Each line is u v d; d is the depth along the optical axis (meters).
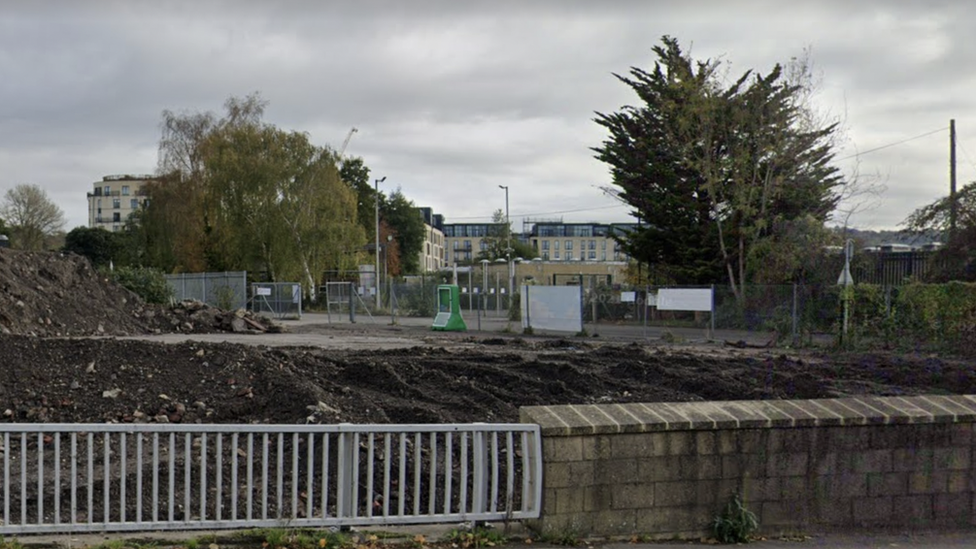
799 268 29.39
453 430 5.76
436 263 141.50
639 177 35.22
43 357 9.84
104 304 23.55
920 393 12.50
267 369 9.92
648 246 35.81
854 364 15.27
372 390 10.49
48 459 7.64
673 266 35.66
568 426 5.79
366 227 81.38
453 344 20.50
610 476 5.88
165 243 58.16
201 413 9.01
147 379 9.70
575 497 5.82
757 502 6.18
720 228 32.56
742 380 12.55
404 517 5.68
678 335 25.62
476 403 10.16
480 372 11.75
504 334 27.39
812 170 32.56
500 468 7.76
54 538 5.34
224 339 21.61
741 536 6.00
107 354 10.04
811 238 29.22
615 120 35.62
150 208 59.69
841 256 28.62
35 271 22.48
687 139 32.91
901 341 20.38
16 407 9.05
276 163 54.16
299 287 40.22
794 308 22.56
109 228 146.75
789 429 6.23
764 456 6.19
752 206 32.47
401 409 9.44
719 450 6.11
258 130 56.00
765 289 24.59
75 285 23.31
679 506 6.02
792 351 20.22
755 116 31.56
